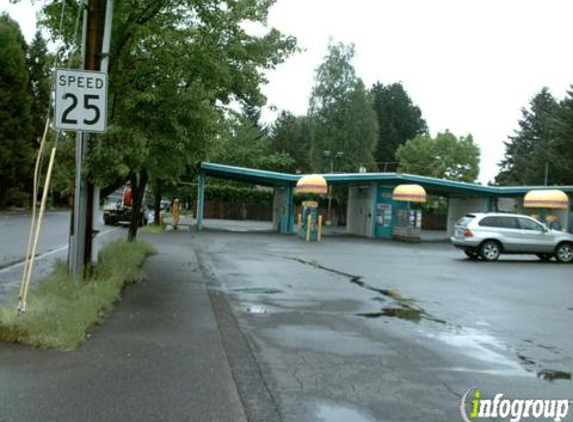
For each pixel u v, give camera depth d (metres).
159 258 17.75
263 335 8.20
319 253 23.05
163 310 9.37
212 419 4.93
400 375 6.48
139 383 5.76
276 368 6.58
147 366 6.33
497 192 39.56
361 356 7.26
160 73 12.06
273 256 20.70
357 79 67.00
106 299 9.27
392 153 87.75
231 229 38.41
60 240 21.89
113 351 6.83
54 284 9.22
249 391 5.71
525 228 23.06
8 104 47.44
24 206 54.47
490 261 22.69
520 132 94.00
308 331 8.59
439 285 14.73
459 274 17.59
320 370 6.57
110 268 11.58
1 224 29.31
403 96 92.25
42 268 13.81
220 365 6.51
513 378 6.55
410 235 33.91
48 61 12.41
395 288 13.77
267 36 16.48
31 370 6.00
